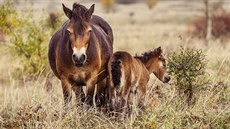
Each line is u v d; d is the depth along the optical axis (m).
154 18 124.88
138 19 124.12
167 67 17.77
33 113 15.86
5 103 18.02
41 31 27.06
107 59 17.62
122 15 140.88
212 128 14.56
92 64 16.48
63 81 16.89
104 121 15.50
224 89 17.98
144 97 17.17
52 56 17.70
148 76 17.73
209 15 43.97
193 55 17.39
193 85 17.38
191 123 15.06
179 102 16.98
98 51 16.75
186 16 122.94
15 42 26.55
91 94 16.97
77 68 16.36
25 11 26.78
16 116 16.52
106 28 19.77
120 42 50.50
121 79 15.94
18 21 26.14
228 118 14.96
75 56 14.95
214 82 18.53
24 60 26.78
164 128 14.51
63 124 15.13
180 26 94.44
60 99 17.06
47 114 15.65
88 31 15.26
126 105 16.19
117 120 15.58
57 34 17.72
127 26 99.75
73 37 15.12
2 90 23.59
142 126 14.94
